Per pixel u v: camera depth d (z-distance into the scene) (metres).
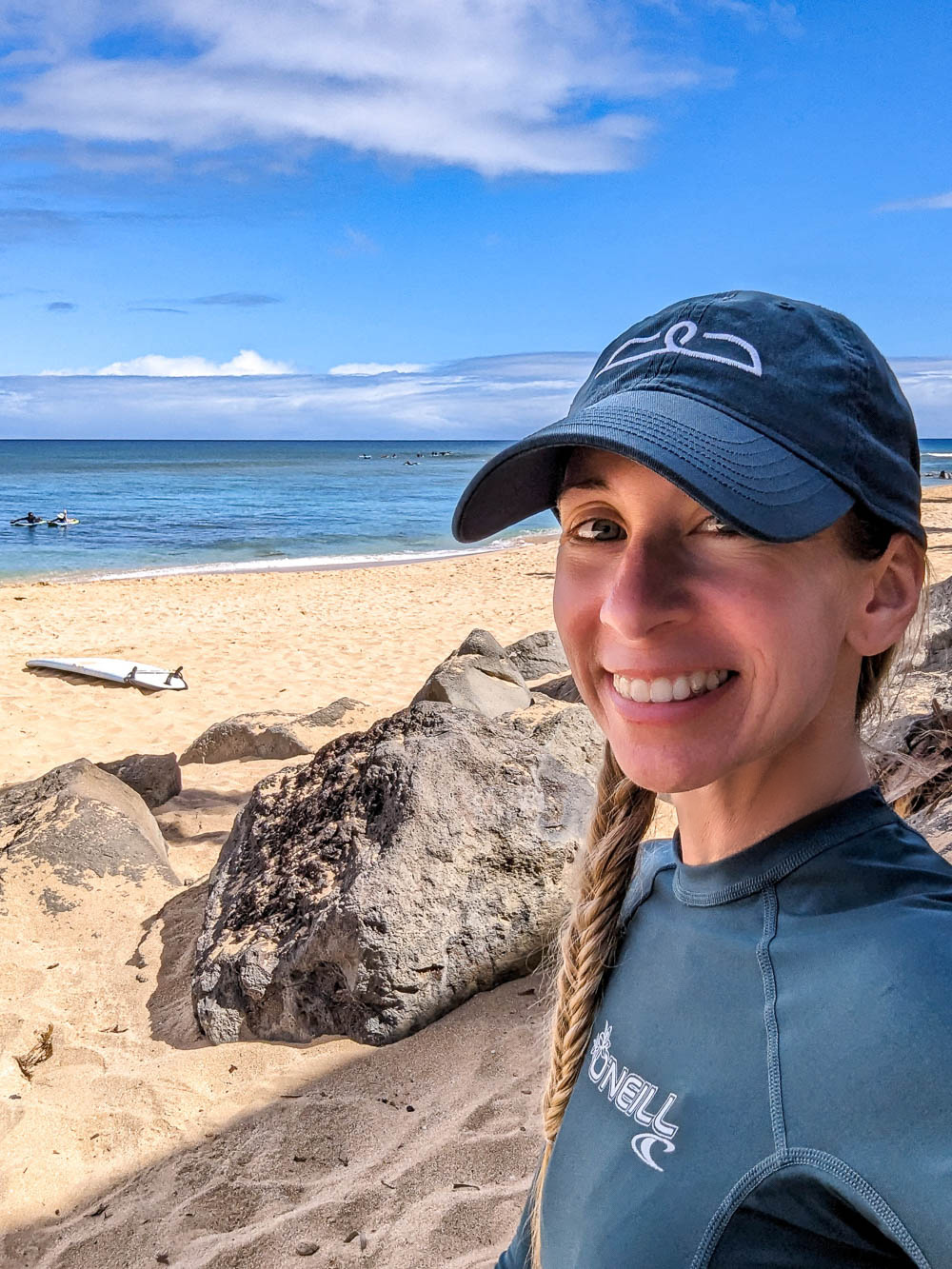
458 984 2.20
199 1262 1.62
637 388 0.51
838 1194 0.41
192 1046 2.21
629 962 0.58
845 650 0.50
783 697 0.48
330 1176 1.80
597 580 0.52
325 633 7.59
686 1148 0.48
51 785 3.09
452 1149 1.82
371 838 2.35
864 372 0.49
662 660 0.48
